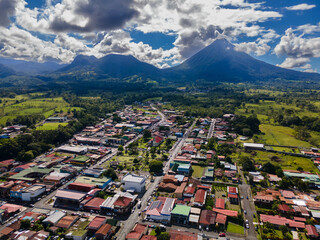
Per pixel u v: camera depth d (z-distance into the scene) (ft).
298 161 647.97
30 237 336.90
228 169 593.83
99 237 338.54
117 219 393.50
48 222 373.61
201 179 545.03
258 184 519.60
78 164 627.87
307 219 392.88
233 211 402.11
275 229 366.22
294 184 508.12
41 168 583.99
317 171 586.04
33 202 449.48
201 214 396.98
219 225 375.66
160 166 579.07
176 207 409.69
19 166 596.70
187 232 349.82
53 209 424.87
